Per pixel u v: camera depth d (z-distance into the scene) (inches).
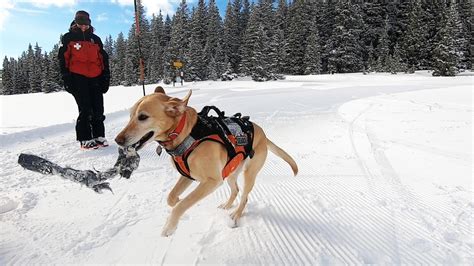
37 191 205.9
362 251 143.3
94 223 164.1
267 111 557.3
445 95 787.4
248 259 136.9
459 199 195.2
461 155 281.9
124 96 960.3
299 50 2425.0
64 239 148.4
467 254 140.3
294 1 2802.7
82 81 309.9
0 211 175.2
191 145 151.3
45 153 298.2
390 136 360.8
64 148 317.7
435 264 133.7
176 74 2183.8
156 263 132.6
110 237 151.3
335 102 696.4
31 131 389.4
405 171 248.2
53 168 153.6
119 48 2913.4
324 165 267.7
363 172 248.1
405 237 154.8
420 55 2255.2
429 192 206.8
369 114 520.1
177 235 154.4
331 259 137.2
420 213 178.5
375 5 2539.4
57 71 2770.7
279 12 2893.7
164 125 147.3
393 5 2551.7
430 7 2282.2
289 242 150.9
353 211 183.0
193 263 133.4
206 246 146.0
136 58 2711.6
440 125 409.7
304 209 186.4
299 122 459.5
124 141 139.4
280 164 273.4
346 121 460.8
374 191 210.7
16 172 242.1
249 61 2341.3
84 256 136.4
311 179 235.6
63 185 217.0
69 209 180.4
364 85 1263.5
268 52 2027.6
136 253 139.1
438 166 255.3
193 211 182.1
